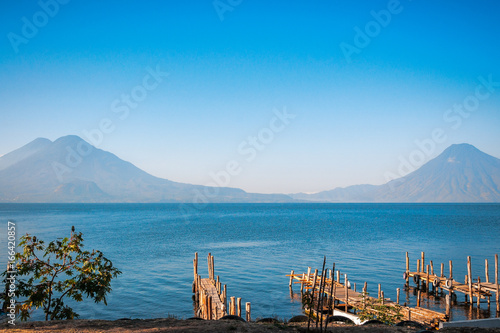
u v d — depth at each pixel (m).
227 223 128.38
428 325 23.14
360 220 142.88
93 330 12.15
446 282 34.88
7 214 182.75
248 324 13.21
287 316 28.39
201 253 58.06
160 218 161.38
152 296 33.97
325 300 30.08
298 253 58.16
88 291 14.88
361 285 38.97
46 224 111.94
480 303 34.06
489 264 49.38
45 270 14.98
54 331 12.03
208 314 24.98
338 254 56.97
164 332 11.82
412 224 119.12
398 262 50.50
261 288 37.28
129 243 69.69
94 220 139.62
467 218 153.38
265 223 127.62
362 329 13.12
